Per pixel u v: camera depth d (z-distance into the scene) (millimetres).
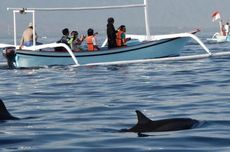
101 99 35438
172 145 20328
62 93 39594
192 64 59531
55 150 20078
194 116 27547
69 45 63406
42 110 31234
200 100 33469
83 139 21984
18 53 61219
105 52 61531
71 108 31672
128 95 37188
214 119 26000
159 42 64062
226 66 56406
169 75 49625
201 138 21344
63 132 23703
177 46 66250
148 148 20016
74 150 20016
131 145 20547
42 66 61344
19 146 20859
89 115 28875
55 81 48125
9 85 46281
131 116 28094
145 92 38594
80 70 57312
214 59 64750
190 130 22688
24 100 36281
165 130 22578
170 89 39812
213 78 45812
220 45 113688
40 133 23484
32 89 42812
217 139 21234
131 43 67125
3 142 21641
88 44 62531
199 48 102188
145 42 63281
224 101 32594
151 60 63000
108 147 20359
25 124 25875
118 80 47000
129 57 62781
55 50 64062
